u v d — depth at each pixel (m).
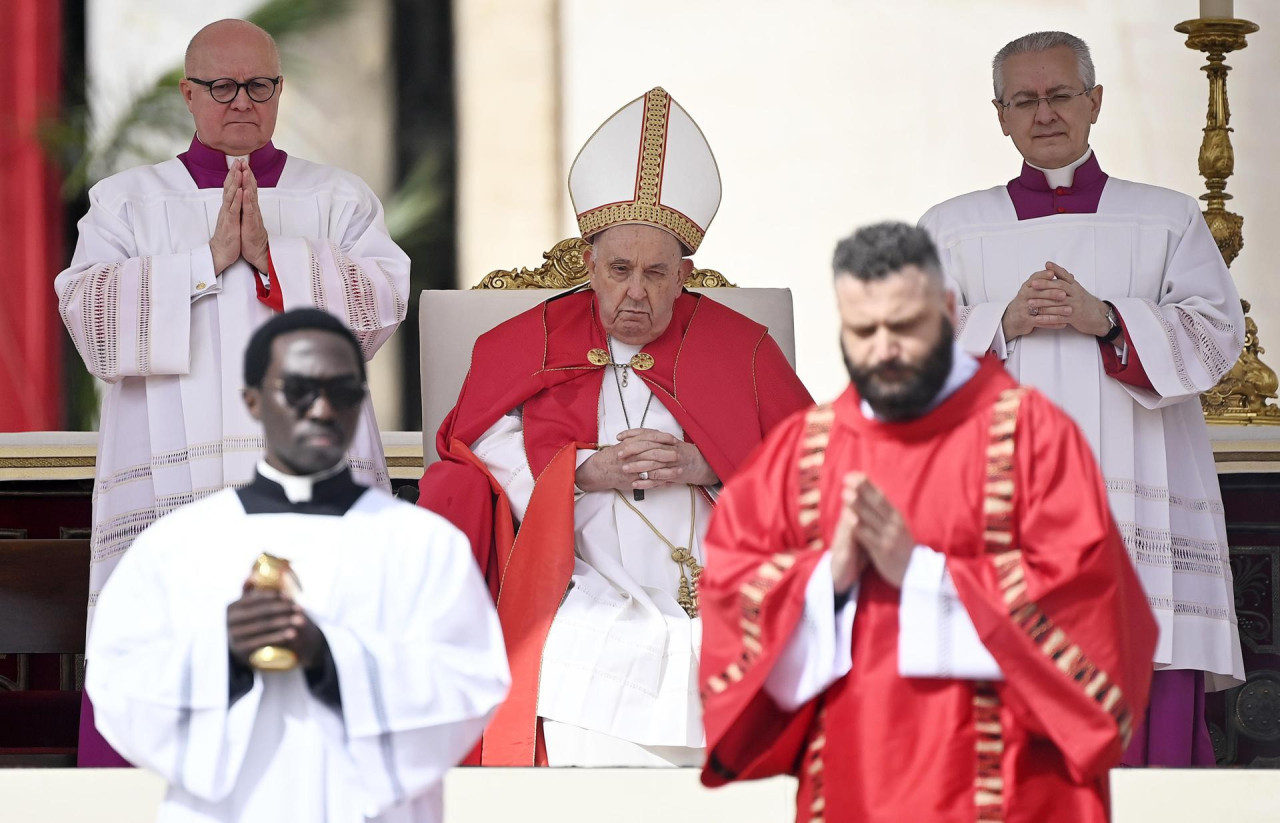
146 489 20.09
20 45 35.19
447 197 35.81
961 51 35.34
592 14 35.94
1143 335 19.81
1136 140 34.19
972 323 20.20
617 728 17.27
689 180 19.45
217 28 21.09
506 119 35.97
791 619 11.95
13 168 35.00
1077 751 11.42
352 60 35.94
